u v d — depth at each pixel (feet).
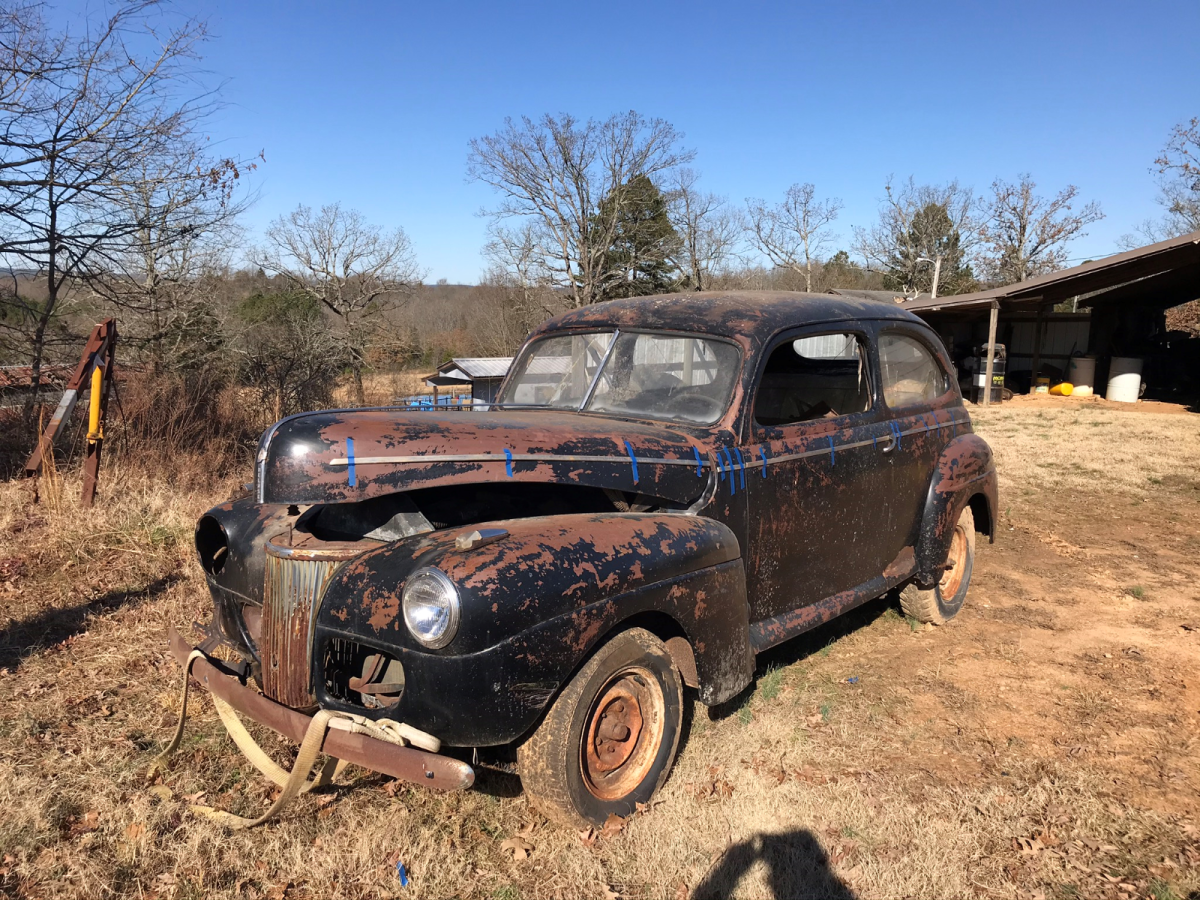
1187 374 67.87
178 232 37.52
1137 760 10.84
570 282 144.56
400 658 7.82
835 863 8.63
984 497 16.63
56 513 20.40
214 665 9.60
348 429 8.68
